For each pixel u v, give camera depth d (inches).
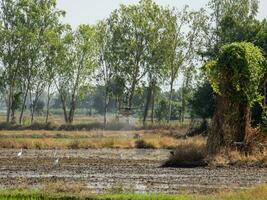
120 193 1787.6
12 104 6934.1
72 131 5821.9
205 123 5462.6
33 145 3937.0
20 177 2269.9
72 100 7288.4
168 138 4387.3
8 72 6909.5
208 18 7239.2
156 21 7406.5
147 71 7460.6
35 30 6993.1
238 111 3053.6
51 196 1670.8
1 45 6894.7
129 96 7436.0
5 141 3969.0
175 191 1926.7
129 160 3058.6
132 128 6446.9
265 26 5949.8
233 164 2802.7
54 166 2699.3
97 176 2331.4
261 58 3134.8
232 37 6127.0
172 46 7416.3
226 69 3063.5
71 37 7155.5
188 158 2829.7
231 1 6973.4
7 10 6929.1
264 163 2812.5
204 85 5575.8
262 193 1731.1
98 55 7406.5
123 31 7401.6
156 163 2903.5
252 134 3061.0
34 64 7007.9
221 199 1652.3
